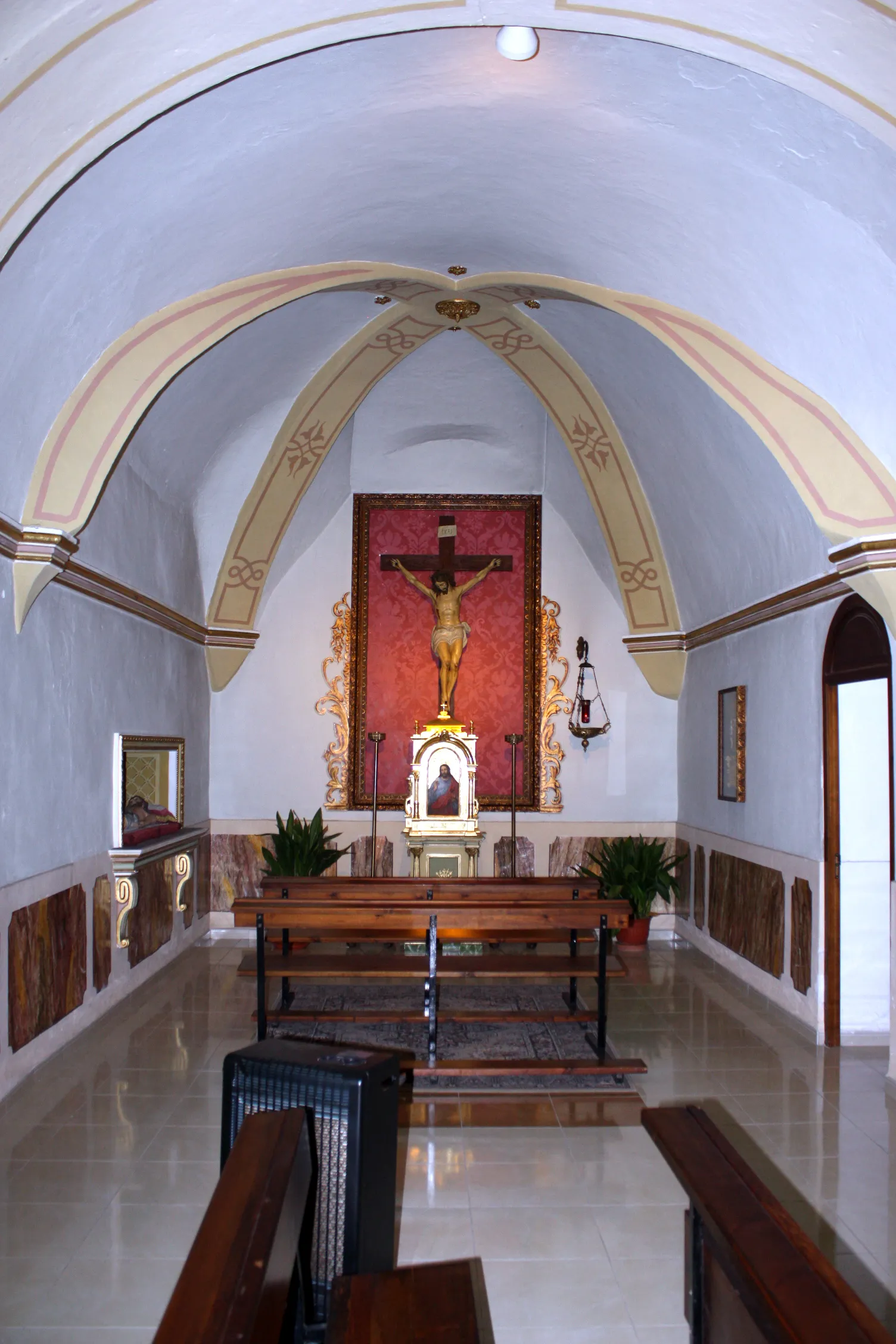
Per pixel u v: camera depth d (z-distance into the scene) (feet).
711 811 26.66
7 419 14.21
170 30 10.18
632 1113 15.51
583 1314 9.99
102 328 15.11
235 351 21.25
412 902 16.90
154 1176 12.97
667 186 14.73
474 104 13.83
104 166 12.44
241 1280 5.91
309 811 29.89
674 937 29.58
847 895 19.21
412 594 30.42
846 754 19.33
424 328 23.39
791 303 15.07
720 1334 7.22
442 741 27.89
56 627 17.44
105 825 19.90
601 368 22.94
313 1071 9.25
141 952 22.47
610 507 27.09
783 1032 19.79
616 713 30.35
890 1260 11.10
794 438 16.16
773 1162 13.65
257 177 14.56
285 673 29.99
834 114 11.70
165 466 23.12
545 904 17.01
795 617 20.81
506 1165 13.55
